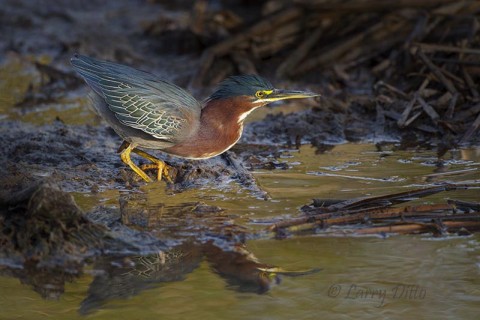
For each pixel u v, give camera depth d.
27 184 11.25
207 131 12.02
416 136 14.57
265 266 9.29
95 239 9.80
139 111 11.77
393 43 18.38
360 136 14.75
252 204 11.13
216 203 11.23
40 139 13.98
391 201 10.98
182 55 20.73
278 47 19.38
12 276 9.16
